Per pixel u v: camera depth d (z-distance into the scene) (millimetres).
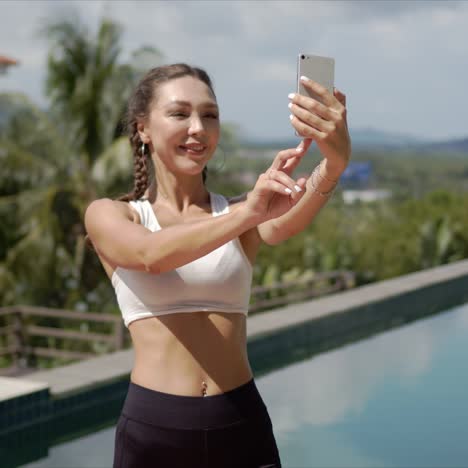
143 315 1953
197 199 2088
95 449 5242
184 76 1990
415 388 6793
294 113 1692
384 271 14586
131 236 1781
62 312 8008
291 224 1989
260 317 8500
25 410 5398
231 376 1961
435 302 10938
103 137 15062
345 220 16344
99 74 15078
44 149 15250
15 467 4871
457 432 5605
